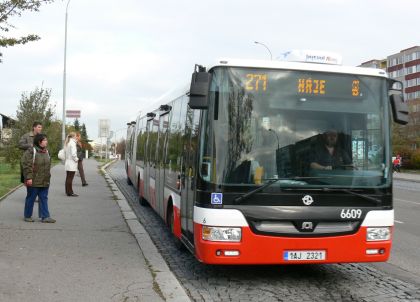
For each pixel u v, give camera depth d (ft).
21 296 18.71
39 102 82.07
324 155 21.45
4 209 40.01
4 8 34.63
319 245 20.77
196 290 21.13
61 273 22.03
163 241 31.09
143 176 45.62
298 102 21.75
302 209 20.77
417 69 338.75
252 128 21.21
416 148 205.36
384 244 21.54
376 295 21.03
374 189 21.54
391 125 22.58
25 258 24.50
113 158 210.59
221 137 20.98
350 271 25.13
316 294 20.98
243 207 20.47
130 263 24.26
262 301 19.77
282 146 21.22
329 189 21.03
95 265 23.65
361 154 21.83
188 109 25.68
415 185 106.73
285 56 23.56
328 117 21.83
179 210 26.27
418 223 43.39
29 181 33.73
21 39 35.60
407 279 23.89
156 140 38.14
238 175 20.71
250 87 21.52
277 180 20.80
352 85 22.30
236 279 23.03
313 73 22.04
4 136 80.53
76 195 51.75
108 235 31.17
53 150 110.22
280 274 24.14
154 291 19.84
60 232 31.45
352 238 21.09
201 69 21.15
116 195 53.47
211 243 20.26
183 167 25.52
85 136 286.05
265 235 20.38
